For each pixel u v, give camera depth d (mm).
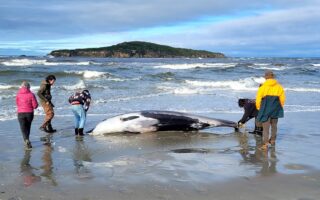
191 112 14977
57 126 12359
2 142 10062
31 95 9516
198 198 5996
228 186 6551
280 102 9422
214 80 31016
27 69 39344
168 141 10539
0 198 5949
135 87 24188
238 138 10883
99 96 19500
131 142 10375
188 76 35219
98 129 11367
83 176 7129
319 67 60156
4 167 7742
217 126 11789
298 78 36156
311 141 10414
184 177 7059
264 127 9430
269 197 6047
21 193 6195
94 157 8688
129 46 177500
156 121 11547
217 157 8664
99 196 6074
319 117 14375
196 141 10531
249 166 7844
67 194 6156
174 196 6078
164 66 52406
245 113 11406
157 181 6812
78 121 11195
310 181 6840
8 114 14016
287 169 7613
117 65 55594
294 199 5957
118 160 8398
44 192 6250
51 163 8102
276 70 47719
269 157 8609
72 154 8953
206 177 7055
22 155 8781
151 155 8852
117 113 14742
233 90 24375
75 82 27328
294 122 13312
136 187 6492
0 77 29312
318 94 22391
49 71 35469
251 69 49344
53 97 18766
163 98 19172
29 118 9469
